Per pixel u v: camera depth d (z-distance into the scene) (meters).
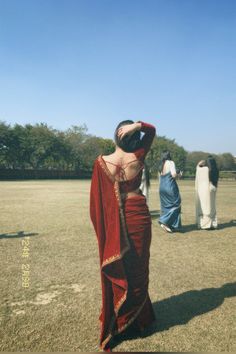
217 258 6.52
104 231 3.57
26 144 66.88
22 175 60.38
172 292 4.79
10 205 15.48
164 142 89.38
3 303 4.42
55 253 6.87
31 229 9.46
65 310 4.21
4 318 4.00
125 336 3.60
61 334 3.63
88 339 3.54
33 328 3.76
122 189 3.55
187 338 3.55
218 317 4.02
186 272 5.66
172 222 9.17
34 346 3.41
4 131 63.88
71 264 6.11
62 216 12.00
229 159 105.44
